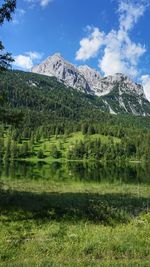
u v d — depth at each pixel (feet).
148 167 488.44
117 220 67.82
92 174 299.17
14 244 48.01
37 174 276.41
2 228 55.98
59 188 139.64
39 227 58.59
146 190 145.28
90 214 70.69
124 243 49.16
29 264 38.37
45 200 86.53
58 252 45.88
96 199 100.27
